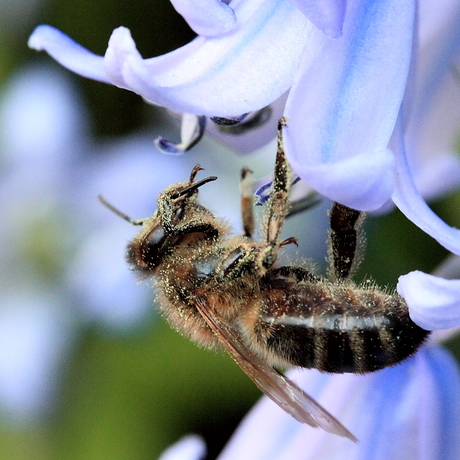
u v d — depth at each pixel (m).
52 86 0.16
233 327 0.12
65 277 0.16
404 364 0.12
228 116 0.11
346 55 0.11
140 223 0.13
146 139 0.16
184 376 0.16
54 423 0.16
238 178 0.16
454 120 0.12
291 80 0.11
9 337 0.16
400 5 0.11
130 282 0.16
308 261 0.12
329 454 0.12
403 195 0.11
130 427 0.16
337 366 0.12
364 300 0.12
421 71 0.12
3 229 0.16
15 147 0.16
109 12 0.16
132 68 0.11
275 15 0.11
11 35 0.17
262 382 0.12
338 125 0.11
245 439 0.12
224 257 0.12
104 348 0.16
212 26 0.11
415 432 0.12
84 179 0.16
